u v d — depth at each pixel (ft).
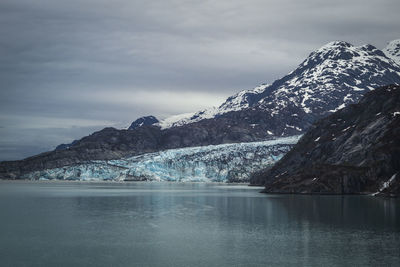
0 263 323.57
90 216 568.41
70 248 369.30
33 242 394.52
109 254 347.77
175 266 312.91
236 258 331.98
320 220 501.15
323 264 313.12
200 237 411.54
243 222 497.87
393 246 364.99
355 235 411.34
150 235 423.64
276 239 397.80
